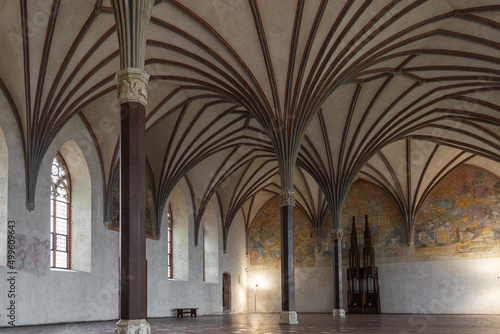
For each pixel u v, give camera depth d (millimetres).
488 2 20234
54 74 21312
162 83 25609
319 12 20234
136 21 13164
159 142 30844
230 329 18250
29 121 21844
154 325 21672
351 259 40250
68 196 26000
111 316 26875
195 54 22047
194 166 35250
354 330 17344
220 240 40875
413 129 31891
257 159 38375
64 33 19906
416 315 34656
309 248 43406
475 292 36750
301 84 22953
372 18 20531
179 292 34156
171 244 35969
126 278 11734
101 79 22453
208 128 30781
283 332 16234
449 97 28562
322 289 42344
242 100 24172
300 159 32688
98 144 27234
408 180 38500
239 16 20219
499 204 36938
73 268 25469
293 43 21516
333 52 21859
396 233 40000
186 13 19656
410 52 23969
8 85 21609
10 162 21312
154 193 32250
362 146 31234
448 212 38469
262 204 46312
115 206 28438
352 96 28000
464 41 22969
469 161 37719
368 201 41500
